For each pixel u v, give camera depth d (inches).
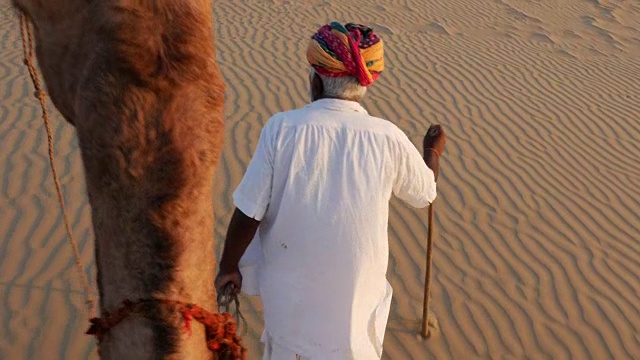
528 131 306.2
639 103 355.9
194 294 63.9
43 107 67.4
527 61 409.4
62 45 59.9
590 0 565.0
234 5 450.6
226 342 67.9
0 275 187.0
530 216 236.2
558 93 358.3
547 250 218.2
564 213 239.9
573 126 316.5
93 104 57.8
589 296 198.7
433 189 93.7
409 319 183.6
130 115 57.8
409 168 88.9
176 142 59.2
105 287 64.3
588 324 187.8
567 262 212.8
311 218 85.6
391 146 87.1
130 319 63.0
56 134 260.8
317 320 89.4
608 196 254.4
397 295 192.1
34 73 65.2
